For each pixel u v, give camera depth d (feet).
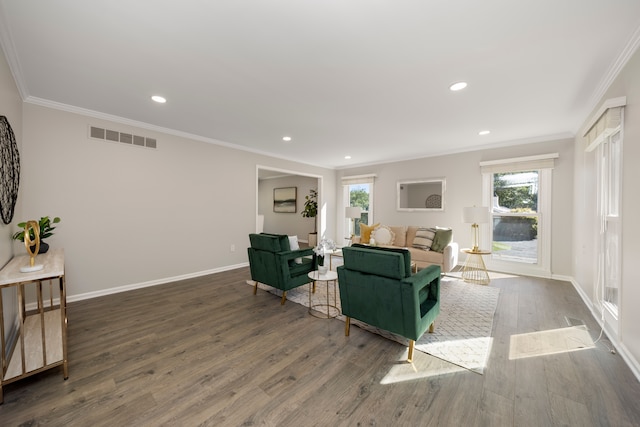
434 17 5.19
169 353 6.82
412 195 18.80
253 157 16.96
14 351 6.20
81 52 6.44
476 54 6.46
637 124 6.01
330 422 4.66
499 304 10.23
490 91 8.46
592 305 9.70
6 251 6.97
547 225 13.79
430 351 6.96
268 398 5.25
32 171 9.32
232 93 8.71
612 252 8.29
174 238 13.28
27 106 9.16
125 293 11.40
